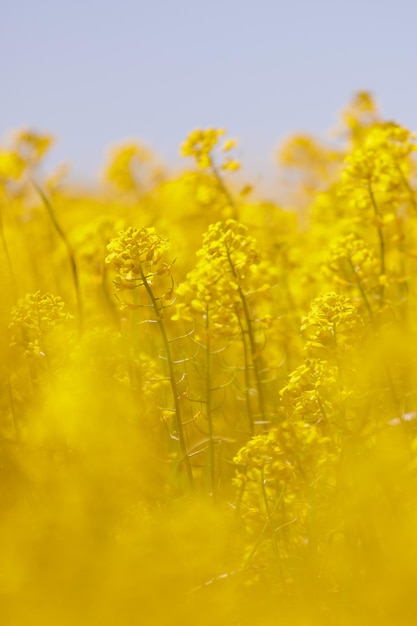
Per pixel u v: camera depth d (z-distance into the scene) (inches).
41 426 185.0
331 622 145.1
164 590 152.1
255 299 190.7
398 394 197.6
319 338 167.3
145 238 170.1
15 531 159.3
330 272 208.5
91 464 171.8
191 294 178.7
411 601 147.5
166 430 186.1
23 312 185.8
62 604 150.1
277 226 281.7
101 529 164.4
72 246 260.8
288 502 165.2
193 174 259.9
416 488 163.0
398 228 225.9
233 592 149.8
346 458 158.7
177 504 165.6
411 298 234.4
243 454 158.6
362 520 155.9
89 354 186.7
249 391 191.2
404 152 238.2
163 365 195.9
